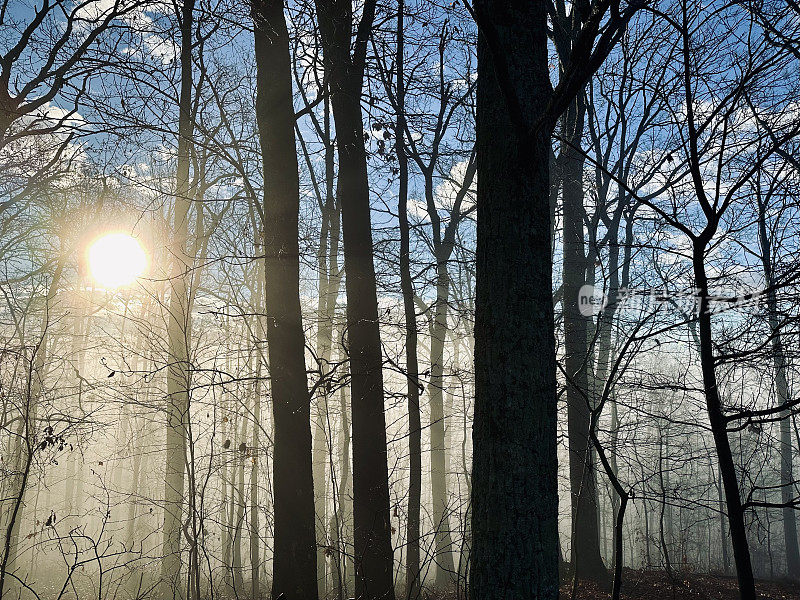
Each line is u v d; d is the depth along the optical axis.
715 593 12.78
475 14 3.57
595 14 3.63
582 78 3.64
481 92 4.28
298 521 7.38
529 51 4.24
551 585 3.63
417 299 15.58
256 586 17.52
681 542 16.12
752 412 4.48
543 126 3.84
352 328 8.96
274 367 7.77
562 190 16.73
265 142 8.30
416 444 9.13
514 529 3.62
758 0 4.97
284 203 8.14
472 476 3.89
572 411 13.14
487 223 4.07
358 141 9.56
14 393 8.97
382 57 10.54
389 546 8.23
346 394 13.86
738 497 4.55
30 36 10.45
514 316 3.86
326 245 12.77
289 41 8.72
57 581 19.05
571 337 13.03
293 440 7.58
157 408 8.02
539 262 3.98
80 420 9.00
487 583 3.63
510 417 3.75
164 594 13.52
